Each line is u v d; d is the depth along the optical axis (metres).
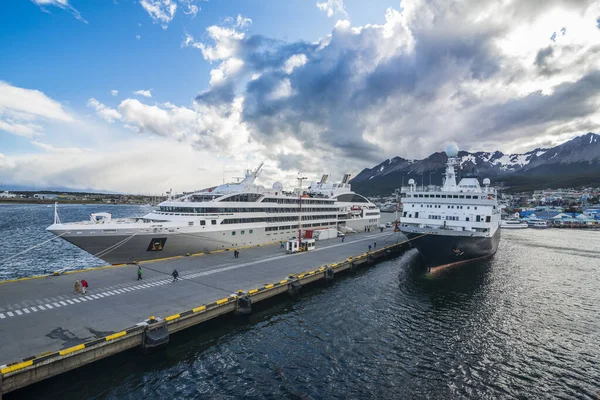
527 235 114.56
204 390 18.95
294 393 18.95
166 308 25.86
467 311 33.09
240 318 29.17
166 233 41.72
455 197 51.19
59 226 36.62
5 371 16.22
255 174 58.34
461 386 20.19
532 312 33.12
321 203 74.00
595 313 33.00
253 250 52.25
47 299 26.80
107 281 32.50
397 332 27.70
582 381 20.98
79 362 19.03
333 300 35.47
